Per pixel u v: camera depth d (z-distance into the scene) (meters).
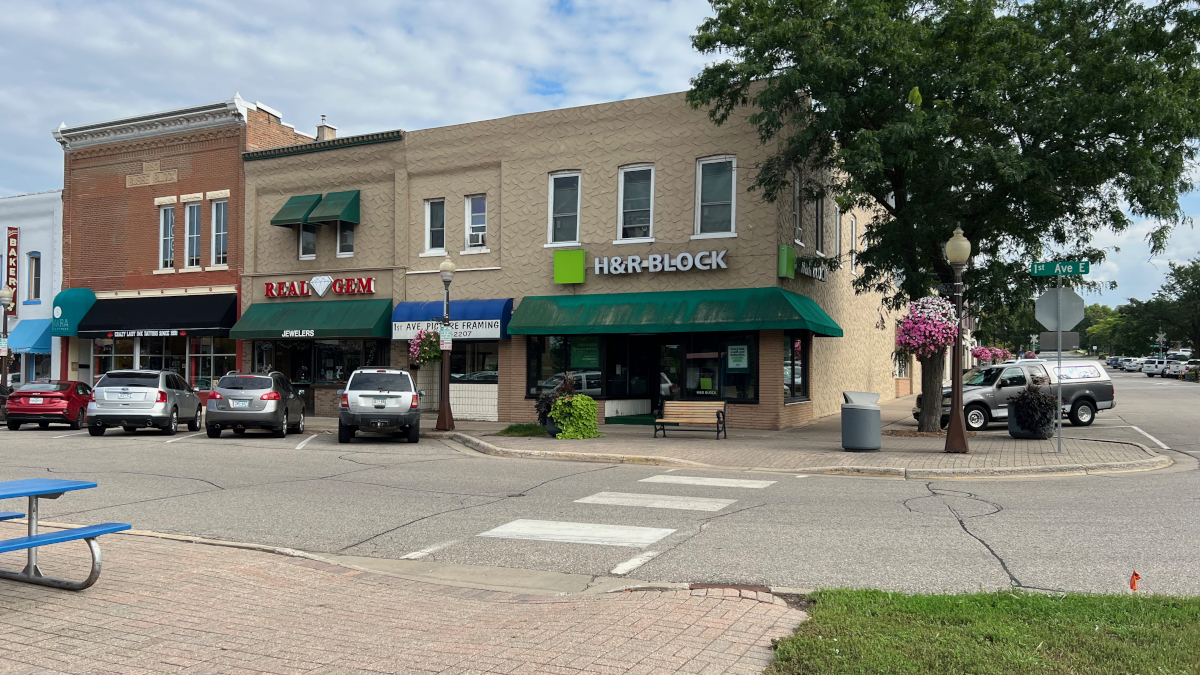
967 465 13.19
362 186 25.91
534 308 22.33
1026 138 16.78
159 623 5.22
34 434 20.97
